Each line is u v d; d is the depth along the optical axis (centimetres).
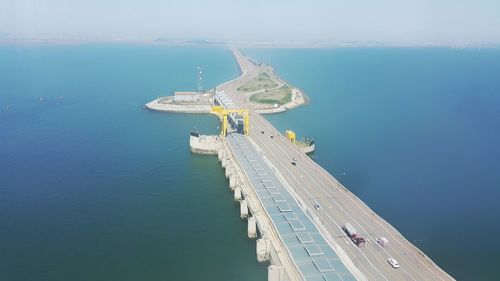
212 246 14425
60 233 14938
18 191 18650
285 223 13650
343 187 17900
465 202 18062
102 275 12500
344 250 12762
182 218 16462
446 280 11356
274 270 11838
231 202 18100
